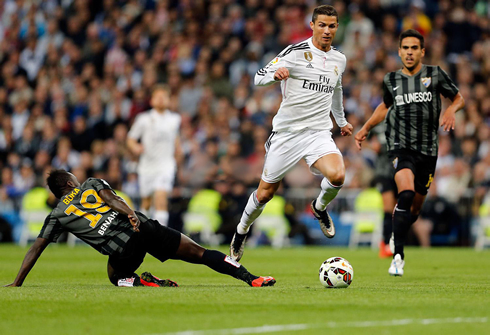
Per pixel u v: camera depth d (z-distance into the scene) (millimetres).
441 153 60344
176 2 79188
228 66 71250
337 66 25328
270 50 71750
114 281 22078
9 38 84438
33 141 68250
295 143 25188
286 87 25047
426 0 75188
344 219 57375
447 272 30578
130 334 13523
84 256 43500
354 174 58281
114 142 63906
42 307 16719
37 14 83688
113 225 21062
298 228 57906
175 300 17719
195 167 59781
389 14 72562
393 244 27609
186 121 66125
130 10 79500
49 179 22062
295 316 15367
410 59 27625
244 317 15242
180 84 70062
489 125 64750
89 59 76812
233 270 21656
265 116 64938
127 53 75938
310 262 38094
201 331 13688
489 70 69125
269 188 25734
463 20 72750
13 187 64062
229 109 66375
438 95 27797
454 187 58531
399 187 27469
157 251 21547
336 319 14992
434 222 56312
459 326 14195
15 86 76812
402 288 21359
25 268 21406
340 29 71250
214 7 77062
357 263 37031
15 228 60469
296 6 74500
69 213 21250
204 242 58312
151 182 44812
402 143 28109
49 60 78438
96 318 15242
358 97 65250
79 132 66812
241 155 61062
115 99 69188
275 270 32125
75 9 82062
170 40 74625
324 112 25391
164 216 44688
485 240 56312
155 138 44375
